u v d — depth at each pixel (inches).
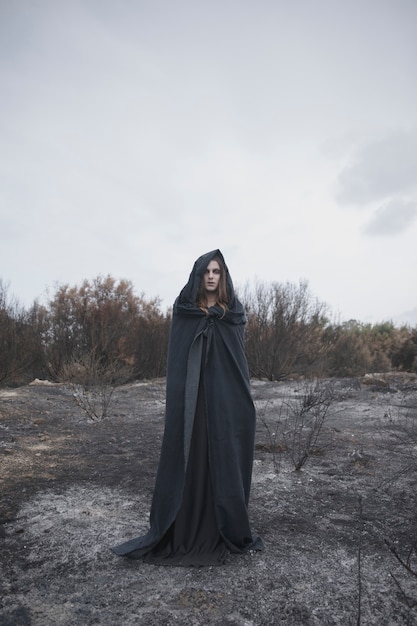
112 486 171.3
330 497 161.8
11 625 89.1
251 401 123.2
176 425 118.6
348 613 94.5
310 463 202.4
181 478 116.6
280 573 109.4
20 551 120.2
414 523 139.1
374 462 203.5
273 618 92.7
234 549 117.4
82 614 93.3
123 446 231.9
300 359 585.6
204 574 108.6
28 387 423.8
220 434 118.2
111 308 531.8
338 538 129.3
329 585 104.7
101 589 102.3
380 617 93.3
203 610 95.0
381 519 142.5
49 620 91.1
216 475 117.0
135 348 528.7
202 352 121.8
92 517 141.8
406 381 486.9
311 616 93.4
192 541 117.0
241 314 126.3
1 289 487.2
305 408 326.3
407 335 754.8
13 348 458.3
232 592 101.3
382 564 114.4
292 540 127.6
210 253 126.0
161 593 100.9
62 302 540.1
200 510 118.1
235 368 122.8
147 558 114.1
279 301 562.3
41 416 302.8
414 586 104.4
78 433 259.9
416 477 183.0
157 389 440.5
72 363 479.5
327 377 563.2
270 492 166.1
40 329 531.5
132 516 142.9
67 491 165.3
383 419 301.7
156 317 574.6
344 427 277.9
